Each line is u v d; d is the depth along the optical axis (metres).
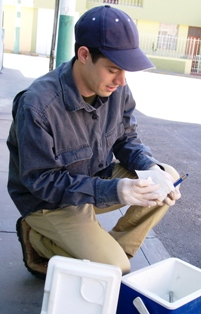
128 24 2.01
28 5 23.94
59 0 7.49
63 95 2.14
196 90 14.97
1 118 7.13
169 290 2.17
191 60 23.27
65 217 2.22
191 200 4.71
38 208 2.27
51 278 1.72
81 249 2.13
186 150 6.84
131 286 1.87
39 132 2.06
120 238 2.46
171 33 24.86
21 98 2.14
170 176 2.27
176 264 2.17
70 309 1.74
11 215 3.52
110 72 2.03
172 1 24.08
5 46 24.55
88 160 2.31
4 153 5.25
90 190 2.07
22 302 2.44
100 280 1.70
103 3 24.34
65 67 2.20
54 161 2.08
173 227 3.99
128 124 2.60
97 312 1.73
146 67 2.00
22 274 2.70
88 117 2.24
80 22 2.07
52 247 2.34
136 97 11.74
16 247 3.01
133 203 2.02
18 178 2.32
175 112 10.06
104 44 1.97
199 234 3.91
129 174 2.61
